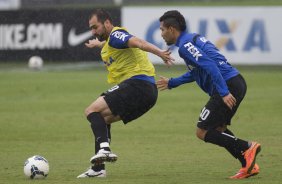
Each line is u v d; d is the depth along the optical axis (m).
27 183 26.47
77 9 88.44
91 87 67.31
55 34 89.06
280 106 53.84
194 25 84.06
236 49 82.88
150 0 109.06
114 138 41.06
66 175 28.94
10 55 90.31
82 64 88.56
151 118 49.31
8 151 36.69
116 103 27.66
